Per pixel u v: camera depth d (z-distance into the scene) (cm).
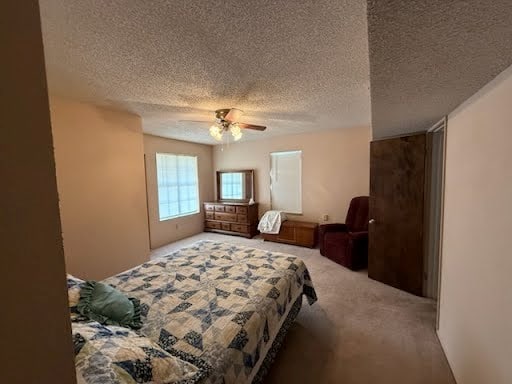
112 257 294
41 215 38
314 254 410
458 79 119
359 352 188
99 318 125
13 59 34
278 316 171
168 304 157
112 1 108
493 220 116
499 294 109
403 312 241
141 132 320
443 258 197
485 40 83
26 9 36
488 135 123
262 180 534
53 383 41
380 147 298
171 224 496
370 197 313
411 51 93
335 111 303
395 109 178
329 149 448
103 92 228
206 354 115
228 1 110
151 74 189
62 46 147
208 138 495
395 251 290
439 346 193
